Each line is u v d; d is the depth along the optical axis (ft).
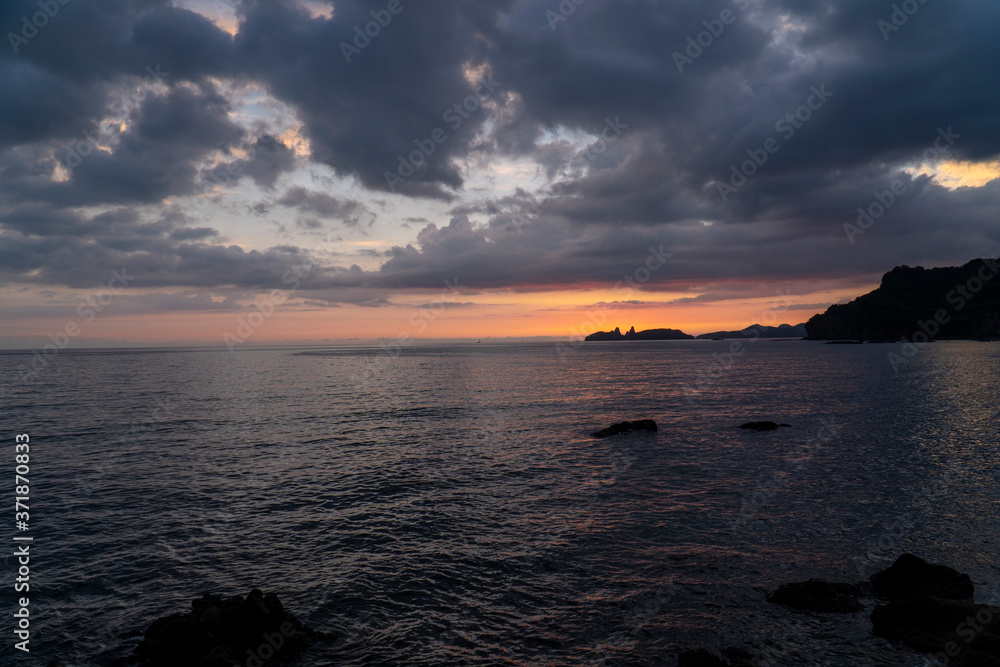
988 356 421.59
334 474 83.97
